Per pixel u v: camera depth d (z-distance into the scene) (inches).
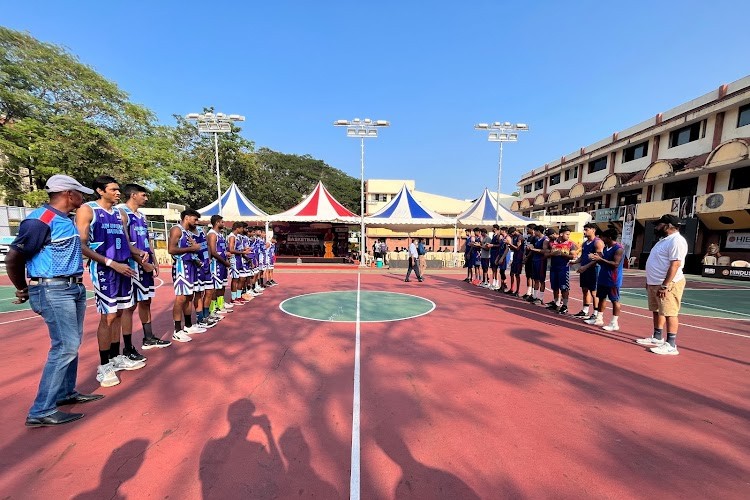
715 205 618.2
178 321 182.9
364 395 122.1
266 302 299.6
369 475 81.4
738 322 249.3
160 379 134.2
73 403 113.9
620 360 161.9
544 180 1341.0
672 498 75.6
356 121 668.1
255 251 338.0
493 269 398.3
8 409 110.5
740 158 557.6
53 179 104.7
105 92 818.8
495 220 698.2
